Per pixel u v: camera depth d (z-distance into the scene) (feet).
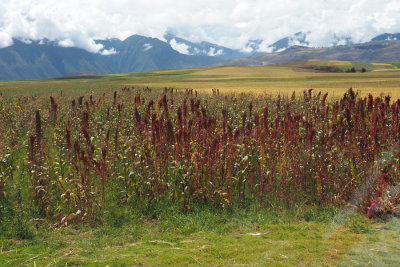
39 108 50.80
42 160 25.05
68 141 23.84
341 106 32.30
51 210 20.57
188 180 22.27
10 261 14.30
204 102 51.55
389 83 191.31
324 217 18.71
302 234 15.94
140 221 19.90
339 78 313.94
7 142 32.35
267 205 21.29
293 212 20.03
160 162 22.84
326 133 25.96
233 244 15.25
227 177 22.53
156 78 403.54
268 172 22.41
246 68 588.09
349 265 6.23
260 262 11.71
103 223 19.38
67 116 43.21
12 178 25.20
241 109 49.32
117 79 408.67
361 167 20.34
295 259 10.97
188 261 13.38
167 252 14.71
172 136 24.18
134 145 26.27
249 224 18.75
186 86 207.31
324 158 23.00
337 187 20.52
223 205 20.84
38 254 15.20
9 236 17.90
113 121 41.68
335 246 7.20
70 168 22.74
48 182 22.30
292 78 335.06
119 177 22.40
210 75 453.58
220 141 24.73
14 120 43.34
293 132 25.02
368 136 21.93
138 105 41.88
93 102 52.65
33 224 19.35
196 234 17.53
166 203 21.39
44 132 38.04
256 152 26.03
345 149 22.76
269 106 47.21
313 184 22.95
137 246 15.97
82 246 16.30
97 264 13.64
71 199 20.58
